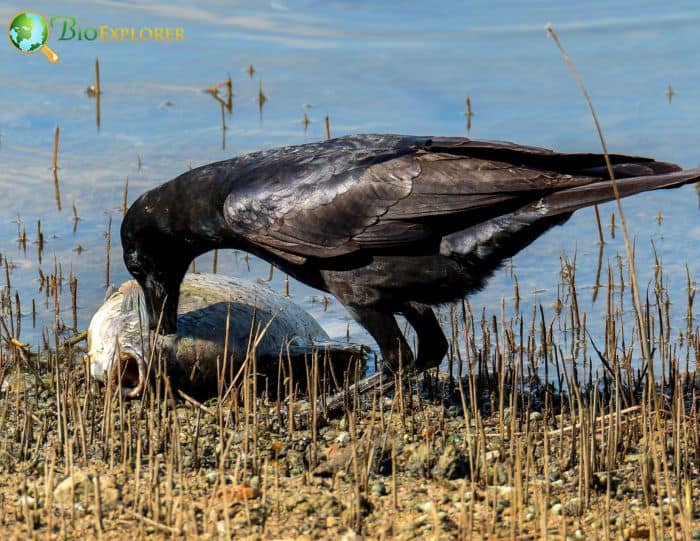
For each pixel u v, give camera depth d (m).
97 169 17.97
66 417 10.32
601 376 12.48
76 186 17.45
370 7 23.83
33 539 8.14
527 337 13.58
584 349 12.17
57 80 20.98
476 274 10.95
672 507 8.45
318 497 9.11
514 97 20.19
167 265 11.96
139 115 19.84
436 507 8.95
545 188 10.41
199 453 10.05
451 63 21.53
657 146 18.25
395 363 11.23
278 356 11.98
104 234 16.14
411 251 10.89
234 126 19.45
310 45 22.27
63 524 8.28
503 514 8.84
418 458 9.66
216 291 12.41
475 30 22.91
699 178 10.02
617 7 23.86
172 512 8.61
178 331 11.74
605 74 21.00
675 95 20.06
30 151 18.59
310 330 12.74
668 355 12.08
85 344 13.15
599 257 15.84
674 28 22.75
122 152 18.53
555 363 12.91
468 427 9.38
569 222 17.05
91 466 9.73
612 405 10.96
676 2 24.06
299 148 11.49
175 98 20.34
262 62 21.56
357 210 10.84
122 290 12.50
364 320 11.30
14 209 16.80
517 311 14.30
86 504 8.68
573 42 22.30
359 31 22.88
